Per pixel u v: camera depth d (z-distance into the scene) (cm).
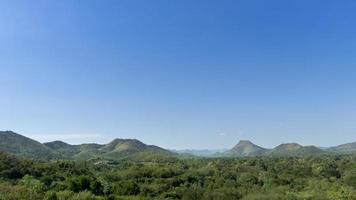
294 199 15038
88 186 14025
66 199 11812
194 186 16312
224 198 14975
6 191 11419
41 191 12075
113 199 12938
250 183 18012
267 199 14988
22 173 14325
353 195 15825
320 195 15788
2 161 14788
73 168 17138
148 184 15925
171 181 16700
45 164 16850
